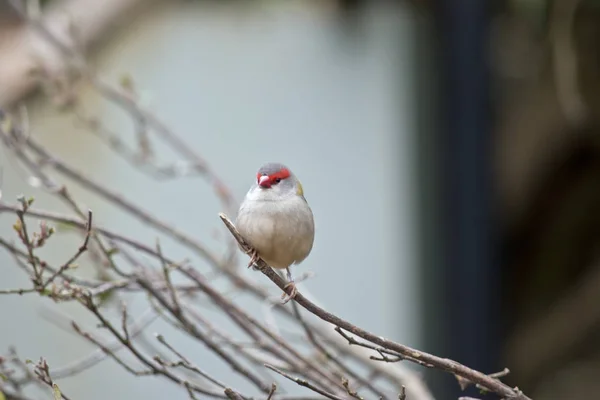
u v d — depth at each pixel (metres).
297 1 13.03
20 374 7.92
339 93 13.35
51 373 6.74
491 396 10.96
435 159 11.97
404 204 12.73
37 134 12.27
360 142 13.20
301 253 5.94
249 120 13.55
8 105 9.67
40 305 10.06
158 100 13.33
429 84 12.12
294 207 5.80
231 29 13.34
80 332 6.07
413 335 12.46
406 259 12.68
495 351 11.79
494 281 11.84
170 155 12.20
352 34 13.00
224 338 6.75
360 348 7.86
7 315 11.65
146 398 11.42
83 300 5.98
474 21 11.48
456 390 11.31
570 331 13.51
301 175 13.33
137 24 12.02
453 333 11.78
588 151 12.95
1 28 10.24
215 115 13.49
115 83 12.73
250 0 13.02
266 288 7.88
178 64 13.38
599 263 13.52
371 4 12.60
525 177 12.94
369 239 12.92
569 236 13.64
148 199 12.44
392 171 12.91
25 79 9.69
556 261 13.74
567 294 13.66
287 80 13.57
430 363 5.08
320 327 7.98
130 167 12.61
